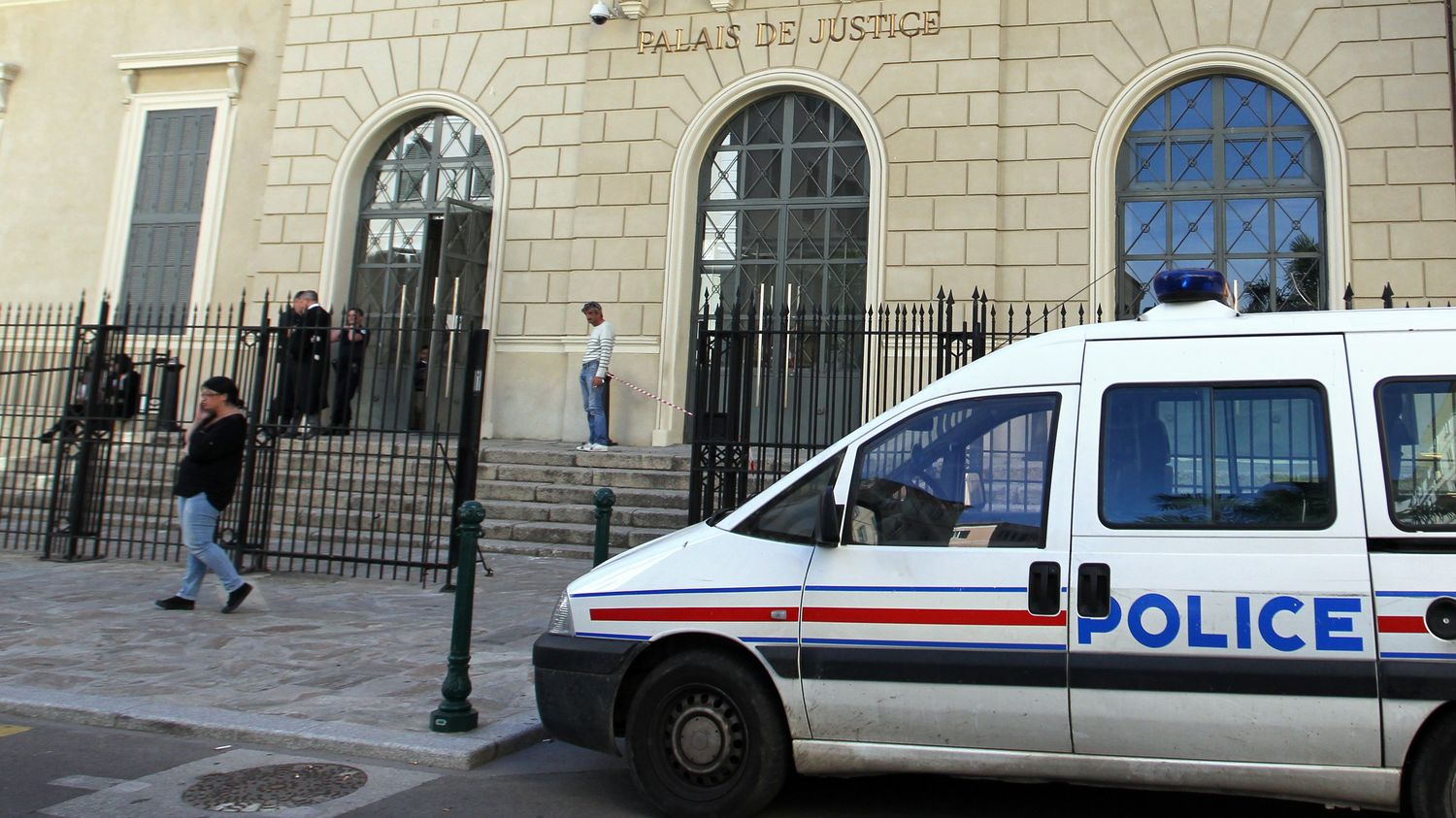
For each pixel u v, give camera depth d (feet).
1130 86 40.14
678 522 35.09
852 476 13.85
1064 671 12.40
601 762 16.22
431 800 14.19
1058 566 12.63
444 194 48.83
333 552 31.71
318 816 13.42
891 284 41.34
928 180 41.50
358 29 50.29
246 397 32.76
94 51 55.42
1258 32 39.22
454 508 29.55
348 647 22.43
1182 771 12.09
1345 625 11.69
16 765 15.29
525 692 19.15
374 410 47.55
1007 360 13.85
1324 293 37.99
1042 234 40.34
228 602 25.95
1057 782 12.70
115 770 15.14
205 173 52.65
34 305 54.13
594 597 14.39
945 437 13.73
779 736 13.41
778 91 44.37
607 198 45.37
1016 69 41.52
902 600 13.08
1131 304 39.91
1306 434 12.37
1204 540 12.33
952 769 12.84
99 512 34.06
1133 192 40.40
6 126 56.03
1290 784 11.78
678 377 43.80
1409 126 37.29
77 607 26.13
